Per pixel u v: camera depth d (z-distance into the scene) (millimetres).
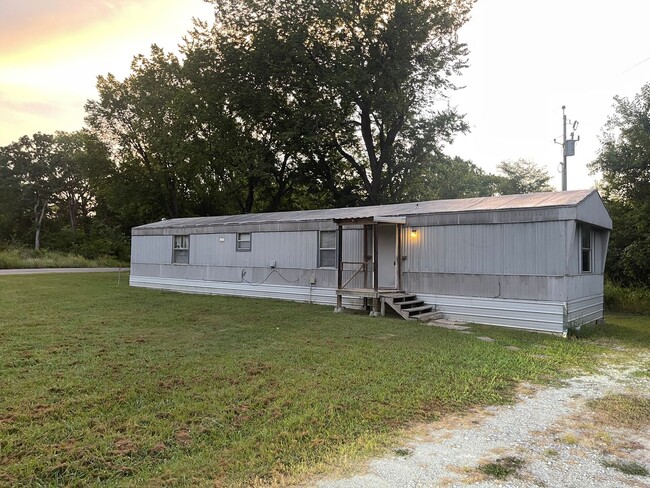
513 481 3121
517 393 5262
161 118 28797
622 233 16594
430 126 23953
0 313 10156
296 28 21609
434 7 22406
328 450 3576
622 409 4707
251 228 14820
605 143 17672
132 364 6012
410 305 11000
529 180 42844
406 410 4523
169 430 3914
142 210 34281
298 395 4902
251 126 25203
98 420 4102
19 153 45469
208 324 9352
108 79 31000
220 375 5574
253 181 26969
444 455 3533
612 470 3326
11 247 36594
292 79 23000
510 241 9836
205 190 32125
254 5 22312
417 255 11336
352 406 4590
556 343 8203
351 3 22062
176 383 5238
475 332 9086
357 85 22078
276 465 3303
